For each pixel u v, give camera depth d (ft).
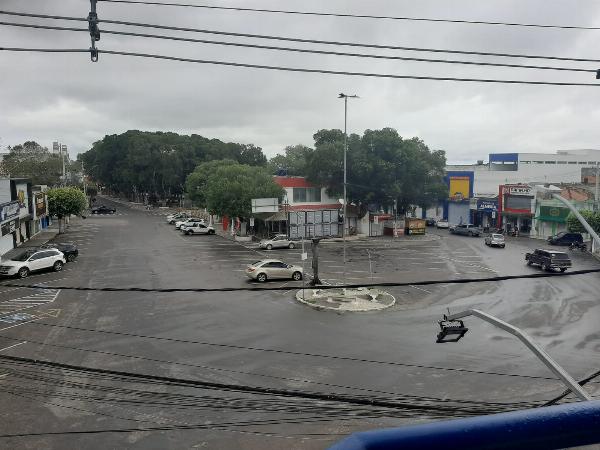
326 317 76.48
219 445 37.40
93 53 21.18
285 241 154.10
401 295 92.63
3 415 41.52
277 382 49.49
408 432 4.11
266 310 79.97
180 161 337.11
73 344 61.21
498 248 162.81
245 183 168.96
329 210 186.50
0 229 129.70
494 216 223.51
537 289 99.04
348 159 185.88
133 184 362.74
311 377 51.21
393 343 63.82
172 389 46.44
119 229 204.64
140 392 45.88
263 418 40.88
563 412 4.45
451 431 4.14
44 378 48.91
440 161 214.07
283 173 220.02
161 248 149.38
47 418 41.11
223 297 88.43
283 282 102.83
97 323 70.74
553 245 174.09
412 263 128.67
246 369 53.36
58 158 290.76
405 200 211.00
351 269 119.03
